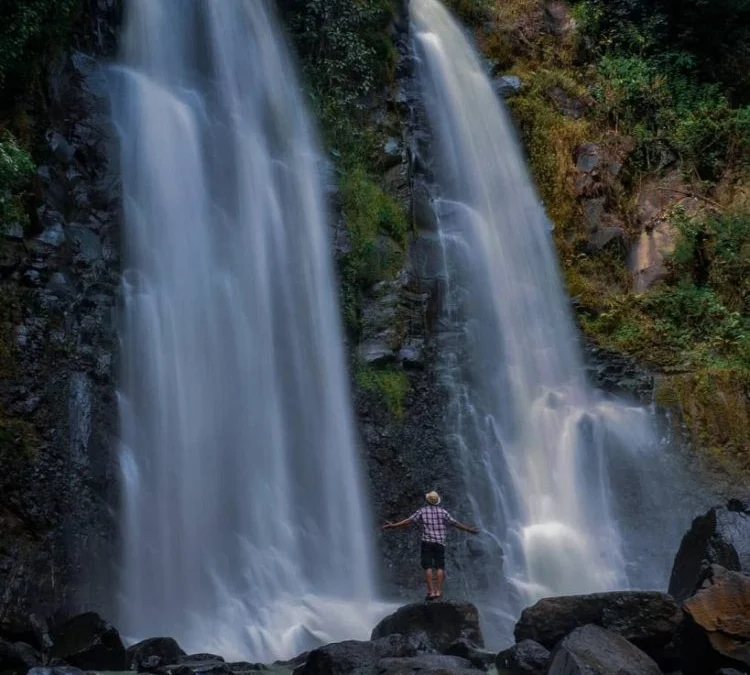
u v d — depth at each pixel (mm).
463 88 24766
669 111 27141
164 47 19297
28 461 13805
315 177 20062
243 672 10641
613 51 28609
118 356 15555
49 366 14555
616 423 20250
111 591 14102
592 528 19078
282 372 17672
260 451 16719
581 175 24781
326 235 19469
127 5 18938
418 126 23109
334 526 17000
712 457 20297
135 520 14766
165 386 15984
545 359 21641
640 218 24984
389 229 20500
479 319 21094
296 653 13758
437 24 25766
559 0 29016
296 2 22078
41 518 13625
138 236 16781
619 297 23203
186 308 16797
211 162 18500
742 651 8305
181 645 13555
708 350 22312
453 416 19344
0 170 13742
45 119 16391
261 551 15906
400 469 18062
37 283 14875
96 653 10828
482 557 17672
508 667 9141
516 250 22906
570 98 26594
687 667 8672
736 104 28828
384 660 8883
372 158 21562
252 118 19922
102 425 14891
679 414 20672
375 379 18625
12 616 11867
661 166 25953
